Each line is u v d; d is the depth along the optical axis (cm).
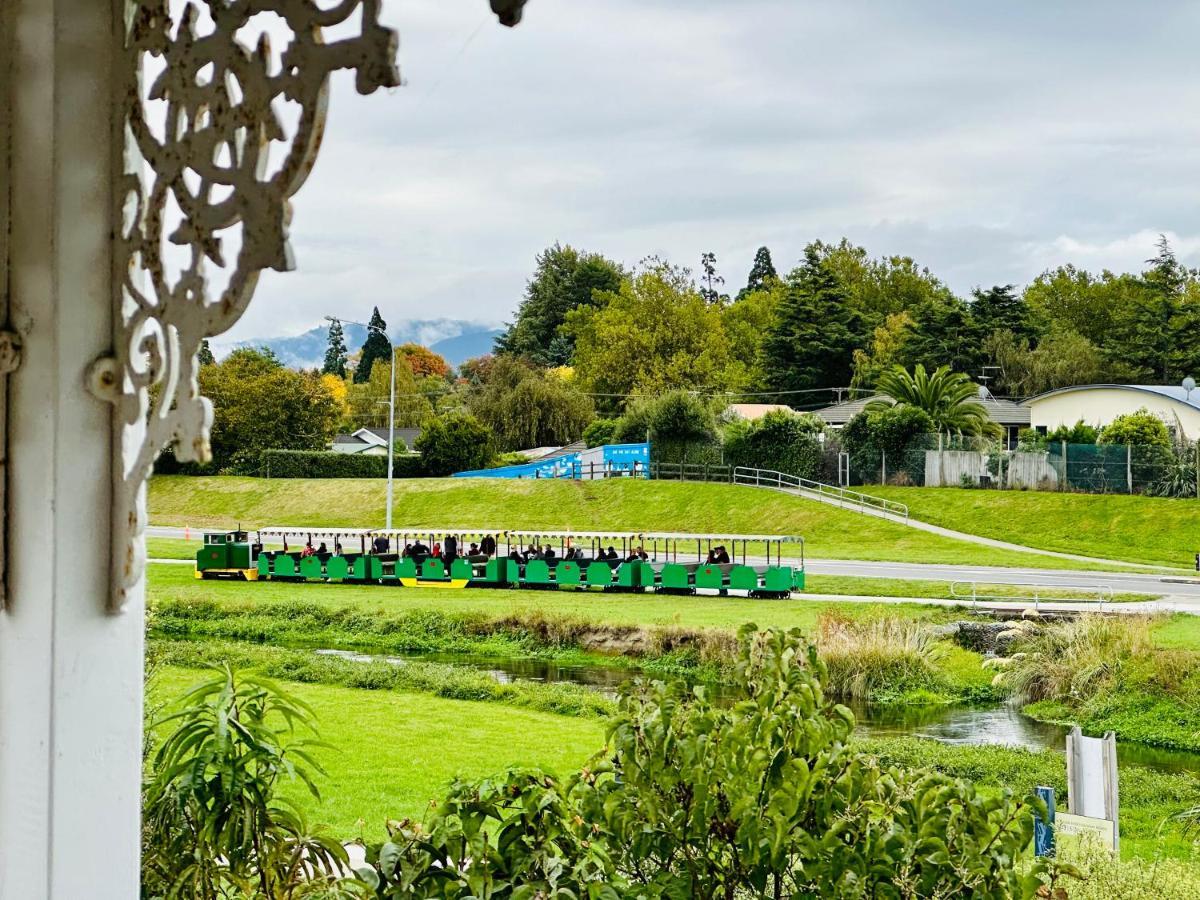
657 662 2953
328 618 3475
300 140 292
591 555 4444
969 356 8750
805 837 455
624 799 480
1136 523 5284
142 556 361
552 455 8112
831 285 9550
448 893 440
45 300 353
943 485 6106
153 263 339
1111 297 10175
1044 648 2745
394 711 2166
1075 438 6178
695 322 9744
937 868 452
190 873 471
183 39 323
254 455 7619
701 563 3862
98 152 356
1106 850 1047
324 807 1404
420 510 6688
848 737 505
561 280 12950
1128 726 2352
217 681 532
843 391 9200
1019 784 1783
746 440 6669
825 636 2833
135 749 374
